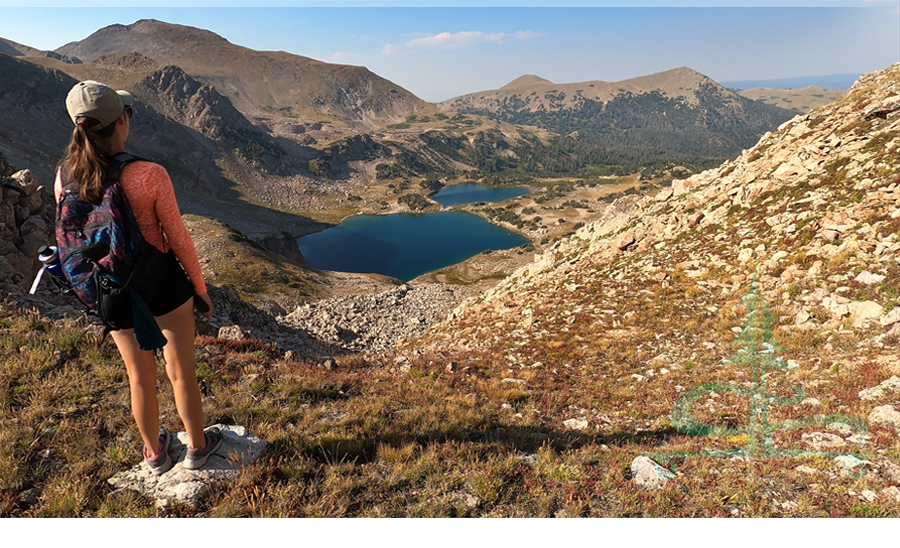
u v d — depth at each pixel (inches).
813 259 679.1
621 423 366.0
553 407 417.1
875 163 818.8
